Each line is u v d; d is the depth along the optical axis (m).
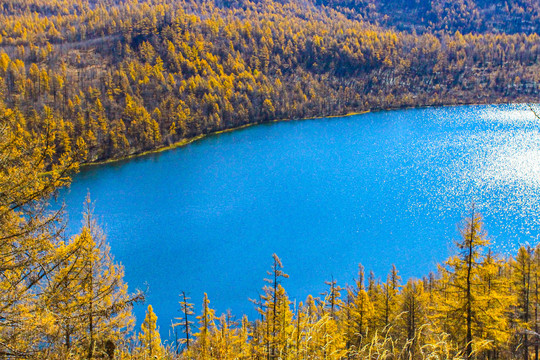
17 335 7.37
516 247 54.94
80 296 10.95
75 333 10.08
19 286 8.09
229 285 50.56
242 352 23.42
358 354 6.66
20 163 7.94
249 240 63.91
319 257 56.66
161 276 53.47
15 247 7.73
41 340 7.86
